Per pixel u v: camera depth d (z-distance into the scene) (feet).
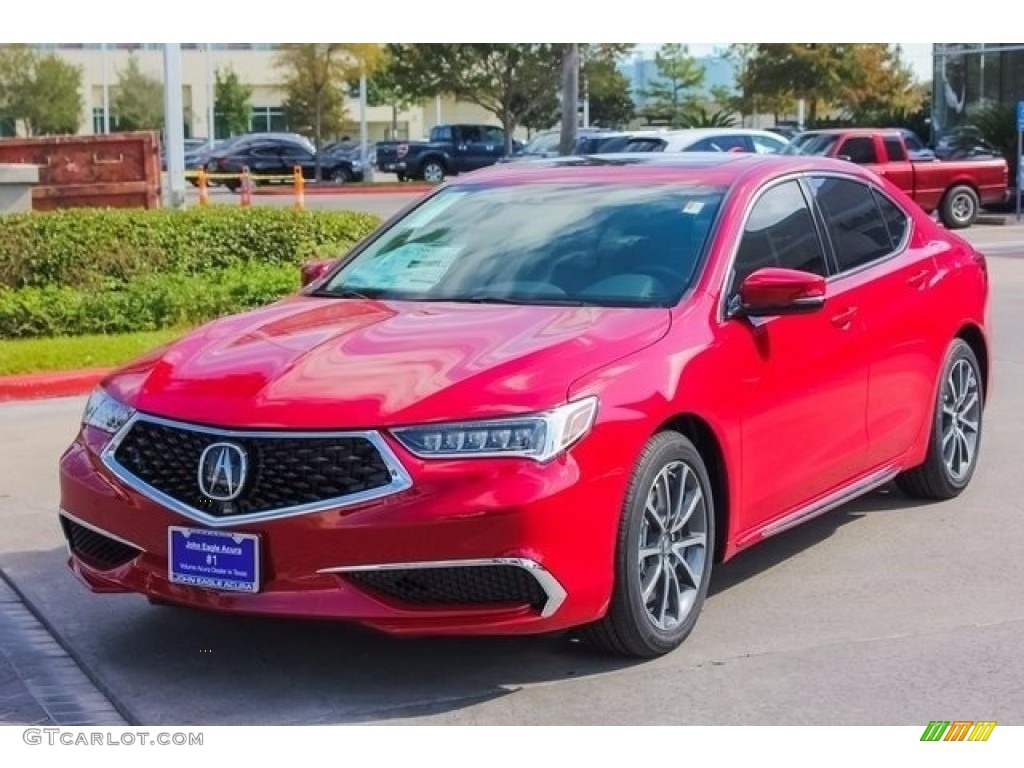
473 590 14.98
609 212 19.61
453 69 158.30
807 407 19.29
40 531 23.20
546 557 14.93
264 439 15.10
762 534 18.75
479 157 155.74
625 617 16.12
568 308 17.75
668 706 15.55
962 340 24.29
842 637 17.63
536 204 20.31
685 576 17.17
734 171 20.24
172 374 16.56
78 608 19.12
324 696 15.93
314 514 14.76
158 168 61.46
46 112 212.43
